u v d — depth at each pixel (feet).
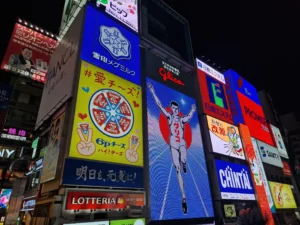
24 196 74.54
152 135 68.90
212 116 98.84
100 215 49.16
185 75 98.27
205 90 104.42
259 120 133.59
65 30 85.51
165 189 63.52
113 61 70.59
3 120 133.49
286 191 124.16
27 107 148.56
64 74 67.31
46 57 162.09
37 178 68.28
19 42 155.33
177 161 71.77
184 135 79.46
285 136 187.52
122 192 52.85
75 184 46.52
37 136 78.43
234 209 81.41
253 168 102.22
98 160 52.44
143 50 86.69
